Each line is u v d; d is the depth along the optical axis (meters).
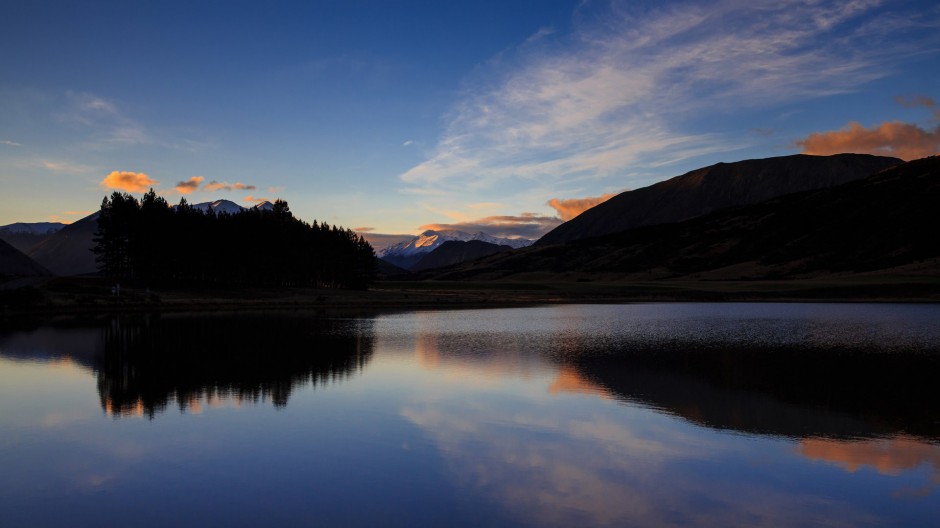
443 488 15.74
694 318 79.00
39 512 14.19
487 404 25.73
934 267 165.00
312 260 134.50
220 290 110.31
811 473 17.28
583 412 24.42
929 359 40.12
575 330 61.41
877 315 83.88
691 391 28.94
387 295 126.62
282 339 50.72
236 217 128.25
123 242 110.31
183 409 24.44
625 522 13.78
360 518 13.85
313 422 22.45
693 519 14.02
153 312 81.38
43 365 35.81
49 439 20.16
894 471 17.50
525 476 16.72
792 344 48.78
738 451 19.31
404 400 26.39
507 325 67.62
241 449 19.03
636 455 18.75
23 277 107.00
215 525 13.48
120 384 29.84
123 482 16.14
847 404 26.23
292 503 14.70
